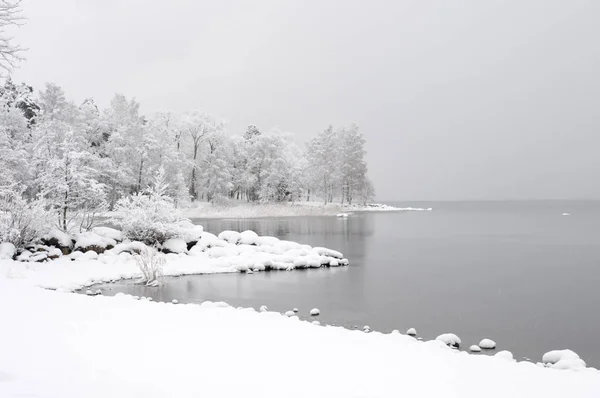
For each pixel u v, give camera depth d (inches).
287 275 707.4
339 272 734.5
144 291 577.9
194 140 2532.0
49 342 208.8
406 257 909.2
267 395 159.5
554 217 2476.6
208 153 2559.1
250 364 202.5
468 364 239.9
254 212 2287.2
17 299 342.6
